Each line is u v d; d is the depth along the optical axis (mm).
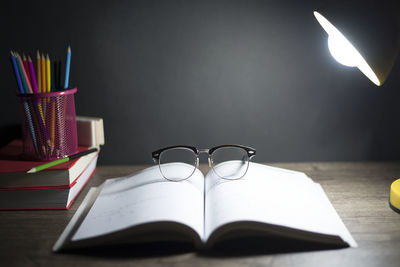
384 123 682
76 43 653
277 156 698
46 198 509
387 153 695
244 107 680
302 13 645
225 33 652
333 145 693
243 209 416
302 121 685
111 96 674
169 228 398
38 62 536
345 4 432
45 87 542
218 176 508
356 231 447
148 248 416
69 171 507
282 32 651
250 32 652
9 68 658
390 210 499
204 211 453
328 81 668
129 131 688
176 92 674
